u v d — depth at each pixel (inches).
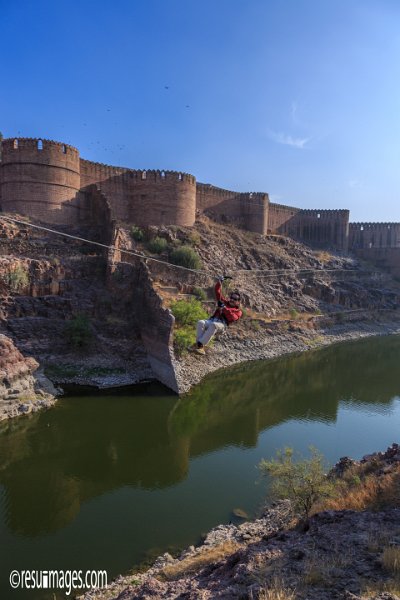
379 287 3361.2
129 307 1691.7
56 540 689.0
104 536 701.3
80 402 1289.4
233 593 304.7
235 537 668.7
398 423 1296.8
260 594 282.5
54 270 1686.8
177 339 1583.4
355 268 3373.5
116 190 2315.5
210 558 573.0
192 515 767.1
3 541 685.3
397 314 3225.9
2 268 1557.6
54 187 2021.4
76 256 1838.1
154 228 2247.8
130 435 1123.3
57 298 1605.6
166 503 810.2
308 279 2874.0
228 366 1828.2
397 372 1921.8
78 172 2139.5
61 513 772.0
